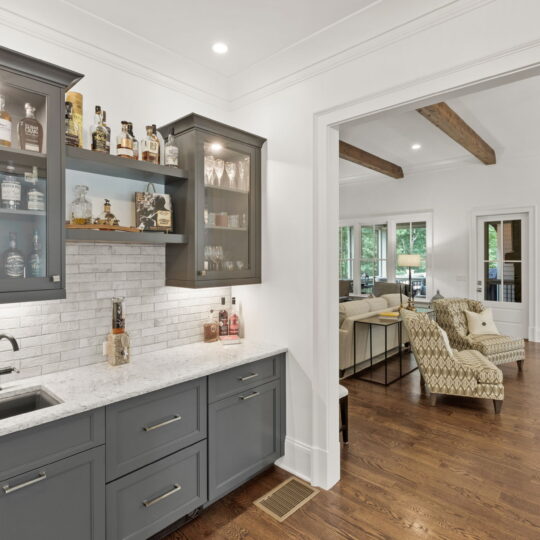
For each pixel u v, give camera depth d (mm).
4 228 1566
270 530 1912
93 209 2074
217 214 2334
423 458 2564
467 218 6148
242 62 2412
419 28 1820
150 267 2346
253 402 2254
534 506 2057
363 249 7398
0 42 1772
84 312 2051
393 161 6277
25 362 1843
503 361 4223
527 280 5699
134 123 2248
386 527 1919
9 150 1543
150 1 1849
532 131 4820
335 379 2330
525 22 1544
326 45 2145
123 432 1653
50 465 1435
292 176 2395
